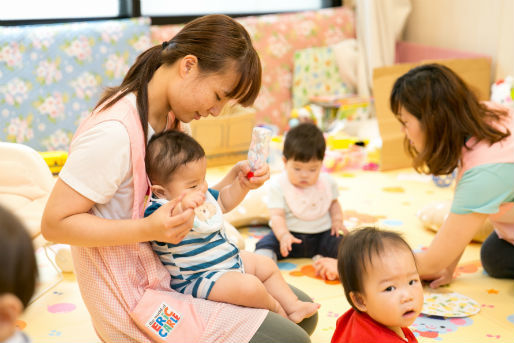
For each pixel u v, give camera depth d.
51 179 1.85
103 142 1.17
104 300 1.25
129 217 1.27
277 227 2.14
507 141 1.70
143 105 1.25
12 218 0.68
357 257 1.23
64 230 1.18
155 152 1.31
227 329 1.25
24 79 3.05
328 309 1.79
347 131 3.60
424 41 3.95
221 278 1.32
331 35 3.93
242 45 1.26
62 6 3.31
